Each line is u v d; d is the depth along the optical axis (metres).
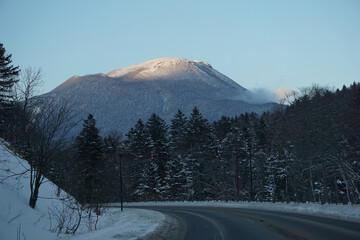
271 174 58.72
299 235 13.28
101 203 29.50
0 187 17.98
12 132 23.36
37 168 19.39
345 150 39.78
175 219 27.59
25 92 20.44
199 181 69.19
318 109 40.47
